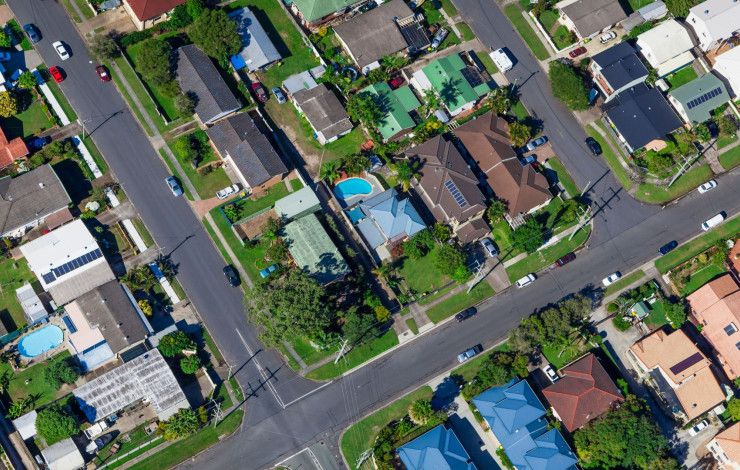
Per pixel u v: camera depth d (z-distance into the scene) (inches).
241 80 6771.7
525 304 6525.6
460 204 6456.7
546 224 6766.7
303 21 7106.3
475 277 6505.9
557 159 6973.4
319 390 6107.3
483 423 6112.2
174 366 5999.0
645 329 6535.4
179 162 6535.4
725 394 6299.2
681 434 6264.8
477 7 7386.8
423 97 6983.3
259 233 6402.6
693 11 7288.4
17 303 6043.3
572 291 6604.3
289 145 6697.8
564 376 6210.6
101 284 6043.3
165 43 6599.4
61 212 6230.3
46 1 6815.9
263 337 5851.4
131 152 6520.7
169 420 5767.7
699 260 6712.6
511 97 7116.1
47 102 6530.5
